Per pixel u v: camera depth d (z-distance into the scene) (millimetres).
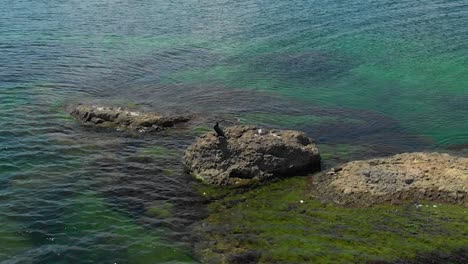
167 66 38156
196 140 23078
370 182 19797
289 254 16484
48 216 18625
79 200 19750
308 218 18438
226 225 18219
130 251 16859
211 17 53438
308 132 27047
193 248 17031
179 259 16516
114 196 20109
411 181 19781
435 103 31984
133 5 59594
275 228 17922
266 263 16109
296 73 37062
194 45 43531
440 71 37406
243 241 17250
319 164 22578
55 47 42156
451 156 21703
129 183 21094
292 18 52281
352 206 18984
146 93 32469
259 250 16766
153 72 36781
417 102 32156
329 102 31906
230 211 19125
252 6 58188
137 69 37312
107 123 26938
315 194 19969
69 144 24594
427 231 17484
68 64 37844
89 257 16516
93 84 33875
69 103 30078
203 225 18281
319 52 41750
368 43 43750
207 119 27969
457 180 19656
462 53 40875
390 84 35156
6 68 36219
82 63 38250
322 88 34281
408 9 54625
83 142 24859
